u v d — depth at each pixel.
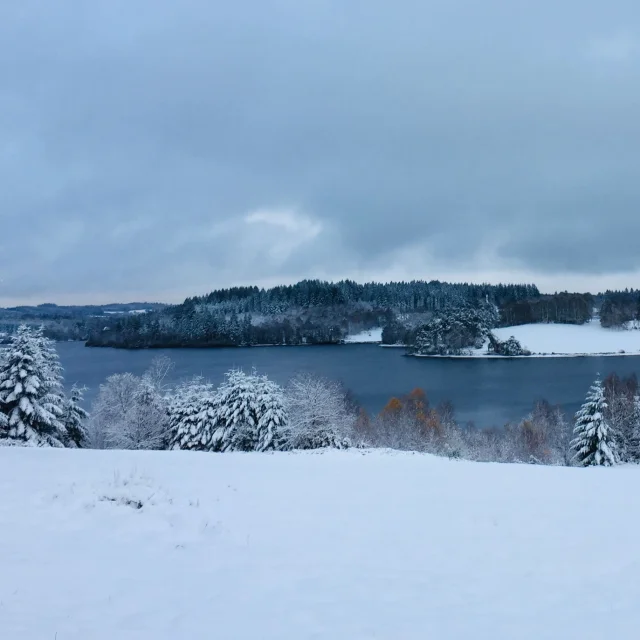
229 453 21.39
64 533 7.93
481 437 47.44
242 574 7.04
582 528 9.76
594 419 33.78
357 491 12.38
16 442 27.84
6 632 5.03
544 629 5.88
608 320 157.00
